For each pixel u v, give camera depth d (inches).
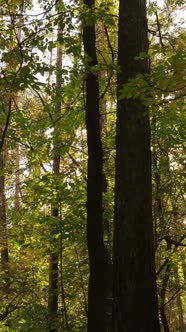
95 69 229.0
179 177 377.4
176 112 255.8
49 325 343.6
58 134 327.0
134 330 183.0
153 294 188.2
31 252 360.5
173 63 172.2
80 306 399.5
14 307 387.2
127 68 212.1
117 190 199.9
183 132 316.5
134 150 199.5
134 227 191.8
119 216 195.9
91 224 226.1
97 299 215.5
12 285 396.8
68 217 335.3
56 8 257.4
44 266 472.7
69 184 333.7
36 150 333.4
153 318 185.3
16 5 243.3
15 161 540.7
